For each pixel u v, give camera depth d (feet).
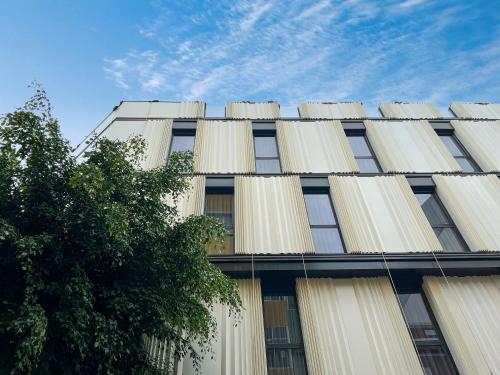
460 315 30.55
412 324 31.24
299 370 27.94
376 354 27.96
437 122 52.47
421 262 33.91
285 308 31.76
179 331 21.90
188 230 22.72
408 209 39.01
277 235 35.58
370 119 51.90
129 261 20.58
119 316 17.98
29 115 18.99
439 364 28.78
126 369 19.10
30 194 18.16
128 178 22.26
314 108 53.67
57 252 17.10
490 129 51.24
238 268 32.65
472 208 39.63
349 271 33.37
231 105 53.31
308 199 41.27
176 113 51.21
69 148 19.99
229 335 28.48
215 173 42.19
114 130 46.93
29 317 14.16
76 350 16.78
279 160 45.83
